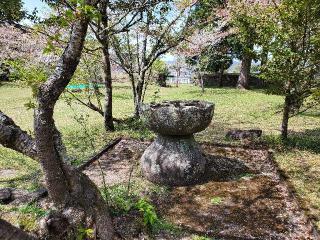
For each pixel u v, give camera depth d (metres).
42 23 6.96
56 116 12.08
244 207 5.33
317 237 4.36
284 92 8.20
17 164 6.88
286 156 7.62
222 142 8.66
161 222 4.82
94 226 3.98
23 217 4.72
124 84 25.44
